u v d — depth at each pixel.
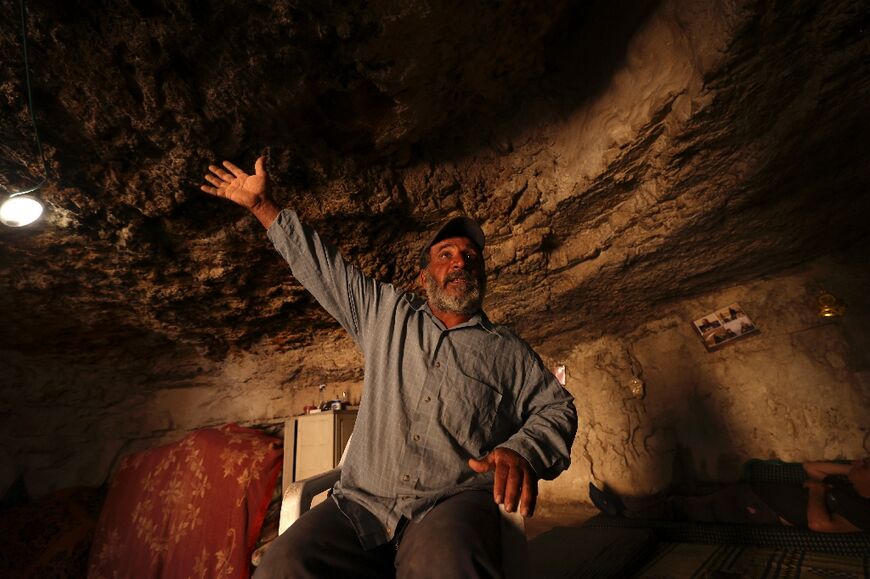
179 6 1.48
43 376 4.17
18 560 3.37
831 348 3.15
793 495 2.89
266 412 4.85
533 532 3.51
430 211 2.67
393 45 1.73
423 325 1.25
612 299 3.62
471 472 1.06
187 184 2.21
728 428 3.49
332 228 2.67
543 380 1.25
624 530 3.22
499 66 2.04
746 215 2.62
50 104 1.74
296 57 1.74
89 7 1.48
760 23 1.51
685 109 1.89
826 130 2.02
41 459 4.13
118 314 3.48
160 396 4.69
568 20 2.00
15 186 2.07
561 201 2.56
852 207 2.68
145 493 3.71
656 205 2.50
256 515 3.42
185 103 1.80
